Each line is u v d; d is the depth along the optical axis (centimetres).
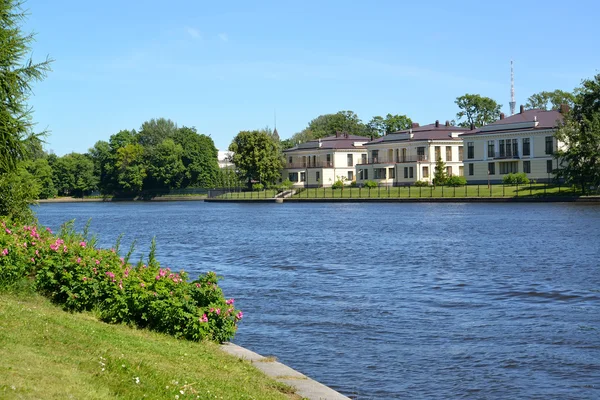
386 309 2488
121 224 7856
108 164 17238
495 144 11988
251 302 2628
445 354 1867
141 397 1142
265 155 15038
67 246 1997
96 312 1798
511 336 2064
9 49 2591
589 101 9525
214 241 5484
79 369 1218
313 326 2200
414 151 13638
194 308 1717
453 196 10888
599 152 9050
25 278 1941
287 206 11856
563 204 8862
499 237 5156
